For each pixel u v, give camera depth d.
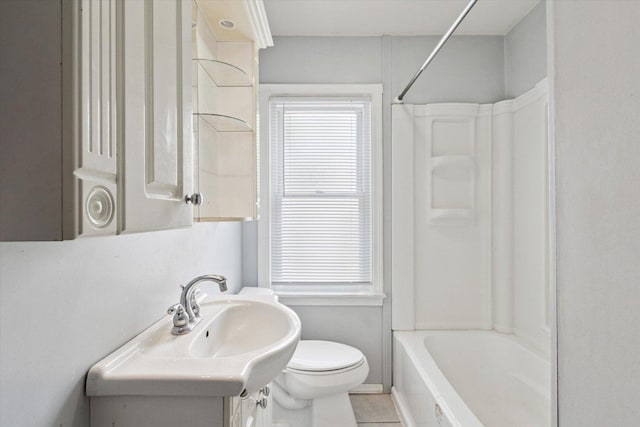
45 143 0.44
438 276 2.47
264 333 1.27
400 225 2.44
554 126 0.89
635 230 0.65
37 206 0.44
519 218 2.29
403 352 2.20
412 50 2.46
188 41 0.79
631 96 0.65
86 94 0.45
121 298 0.96
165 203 0.68
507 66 2.44
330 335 2.46
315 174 2.50
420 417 1.83
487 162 2.42
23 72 0.44
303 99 2.46
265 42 1.86
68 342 0.75
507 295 2.37
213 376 0.78
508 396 2.19
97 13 0.47
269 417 1.42
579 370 0.81
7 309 0.61
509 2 2.08
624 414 0.68
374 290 2.46
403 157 2.43
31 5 0.44
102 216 0.49
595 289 0.75
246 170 1.72
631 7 0.65
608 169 0.71
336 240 2.51
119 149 0.52
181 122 0.76
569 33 0.83
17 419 0.63
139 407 0.81
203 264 1.65
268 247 2.46
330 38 2.46
